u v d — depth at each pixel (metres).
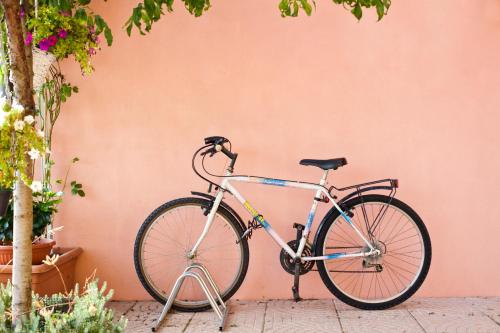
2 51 3.13
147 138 4.07
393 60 3.99
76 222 4.10
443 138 4.00
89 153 4.08
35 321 2.26
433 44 3.98
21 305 2.38
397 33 3.99
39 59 3.17
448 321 3.51
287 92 4.02
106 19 4.04
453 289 4.03
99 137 4.07
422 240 3.82
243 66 4.03
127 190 4.08
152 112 4.06
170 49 4.05
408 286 3.82
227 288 3.87
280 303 3.96
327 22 4.00
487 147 3.99
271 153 4.03
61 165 4.08
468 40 3.98
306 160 3.77
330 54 4.00
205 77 4.04
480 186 4.01
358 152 4.01
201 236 3.83
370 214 4.06
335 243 4.06
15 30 2.30
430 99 3.99
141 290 4.11
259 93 4.03
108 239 4.10
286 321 3.58
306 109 4.02
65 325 2.33
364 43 3.99
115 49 4.05
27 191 2.38
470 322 3.49
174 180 4.07
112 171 4.08
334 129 4.01
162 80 4.06
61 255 3.82
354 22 3.99
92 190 4.09
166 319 3.68
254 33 4.02
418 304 3.88
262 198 4.04
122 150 4.08
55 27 2.94
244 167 4.04
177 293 3.79
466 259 4.02
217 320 3.65
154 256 4.09
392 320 3.56
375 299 3.80
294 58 4.01
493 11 3.96
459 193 4.01
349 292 4.06
